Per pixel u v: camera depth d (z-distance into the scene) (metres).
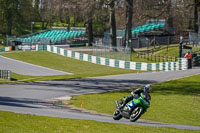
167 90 112.50
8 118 55.12
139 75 149.88
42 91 105.25
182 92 109.62
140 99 53.41
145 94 53.88
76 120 57.25
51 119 56.66
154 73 156.75
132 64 189.00
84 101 90.19
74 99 92.50
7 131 44.91
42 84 123.06
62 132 46.62
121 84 123.06
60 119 57.25
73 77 145.25
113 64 199.75
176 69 170.75
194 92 110.06
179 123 71.94
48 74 171.75
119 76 147.50
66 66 199.62
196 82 127.19
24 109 71.62
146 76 144.88
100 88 114.00
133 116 54.19
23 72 175.25
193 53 186.75
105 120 63.22
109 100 92.88
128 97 54.44
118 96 99.31
